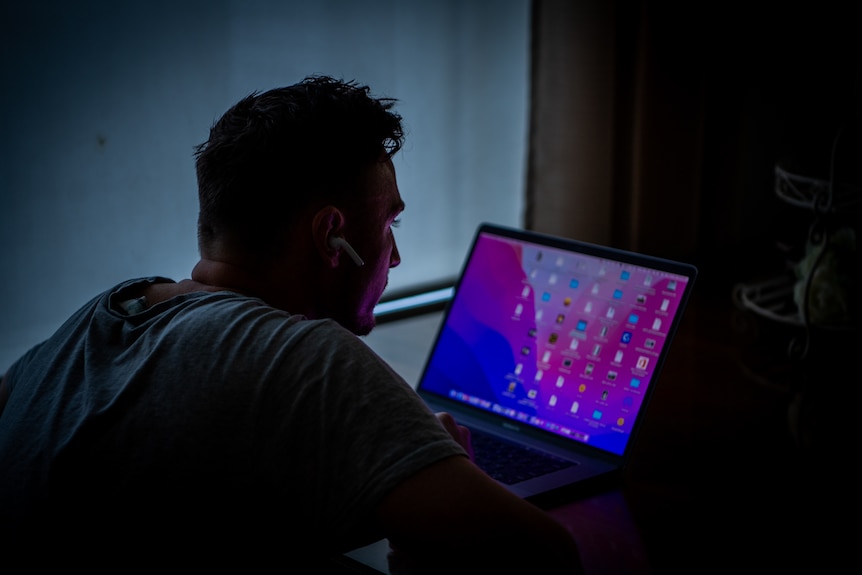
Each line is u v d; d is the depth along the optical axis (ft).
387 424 2.60
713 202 8.88
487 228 4.71
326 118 3.14
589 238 8.42
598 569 3.24
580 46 7.90
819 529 3.54
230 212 3.14
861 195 5.56
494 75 8.19
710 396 4.95
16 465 2.90
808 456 4.21
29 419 2.97
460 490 2.52
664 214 8.54
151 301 3.20
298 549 2.81
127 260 6.44
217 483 2.69
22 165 5.85
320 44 7.06
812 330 5.49
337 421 2.61
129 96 6.18
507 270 4.56
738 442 4.37
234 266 3.19
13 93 5.72
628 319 4.14
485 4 7.95
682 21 8.12
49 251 6.09
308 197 3.13
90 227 6.22
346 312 3.38
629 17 7.98
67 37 5.84
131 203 6.36
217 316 2.90
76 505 2.81
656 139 8.30
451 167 8.15
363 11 7.22
